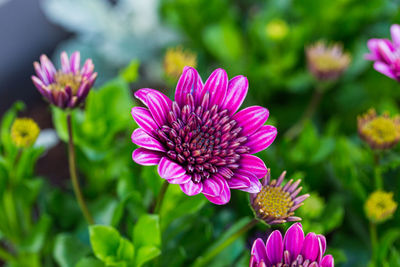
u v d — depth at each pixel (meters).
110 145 0.52
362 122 0.48
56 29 0.89
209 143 0.38
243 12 0.88
